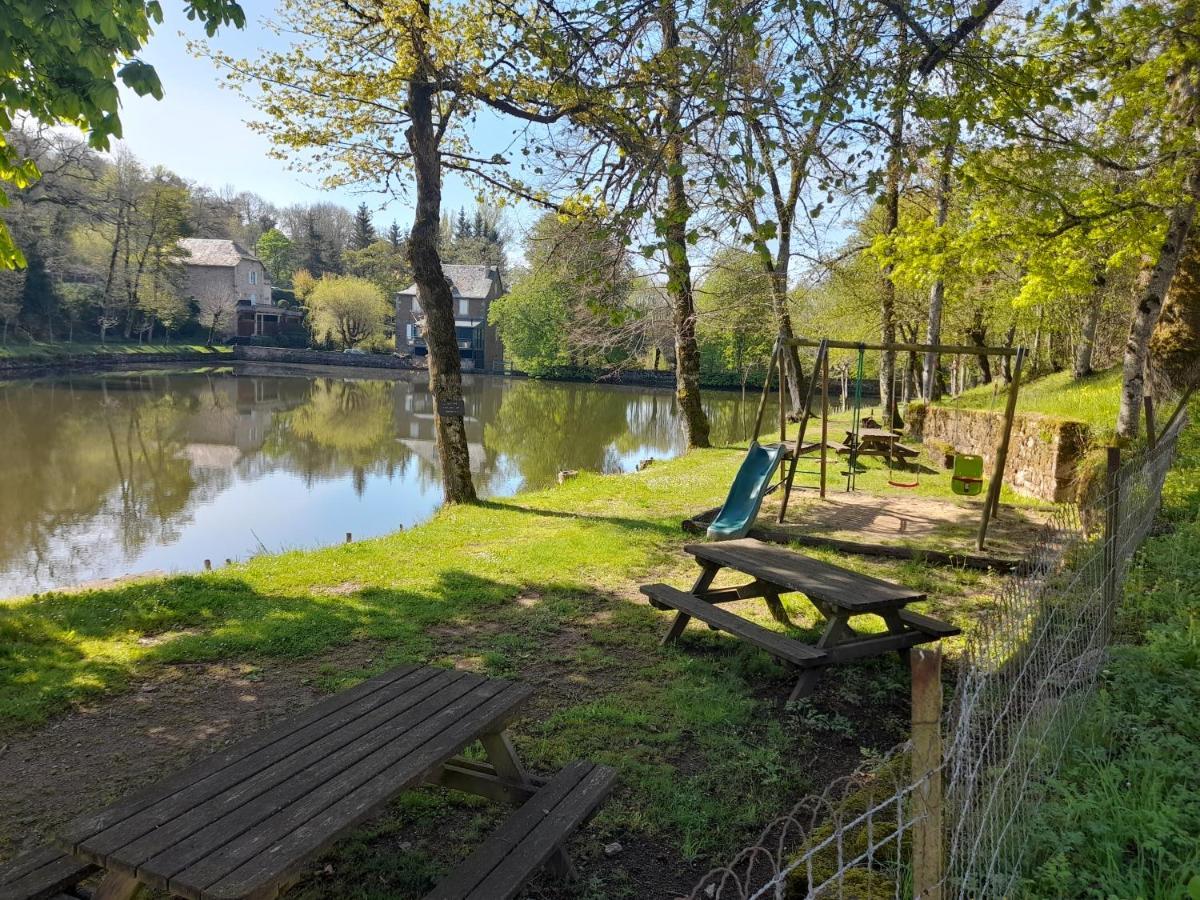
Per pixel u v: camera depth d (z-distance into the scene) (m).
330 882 3.37
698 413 20.83
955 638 6.23
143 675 5.62
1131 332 10.98
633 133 6.07
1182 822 3.01
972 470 10.76
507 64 10.59
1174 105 11.23
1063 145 9.77
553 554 9.06
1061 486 11.86
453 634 6.48
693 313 20.44
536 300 59.88
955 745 2.39
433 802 3.94
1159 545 6.93
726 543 6.65
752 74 5.78
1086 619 4.60
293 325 83.62
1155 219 10.44
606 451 25.97
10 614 6.73
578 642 6.29
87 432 26.67
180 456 23.19
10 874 2.70
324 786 2.64
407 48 11.18
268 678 5.61
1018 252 12.35
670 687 5.34
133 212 60.75
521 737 4.61
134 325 65.38
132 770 4.36
